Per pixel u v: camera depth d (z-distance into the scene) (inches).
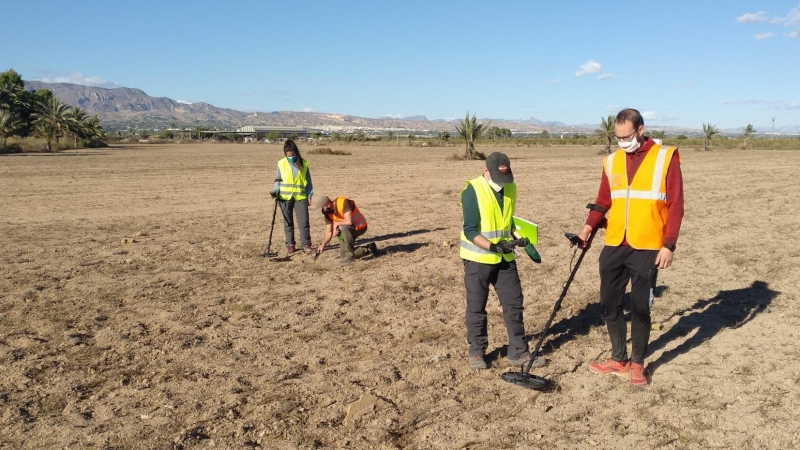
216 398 175.2
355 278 317.7
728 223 494.6
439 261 358.6
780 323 239.3
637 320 182.4
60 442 150.6
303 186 381.1
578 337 226.4
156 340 223.6
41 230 474.3
